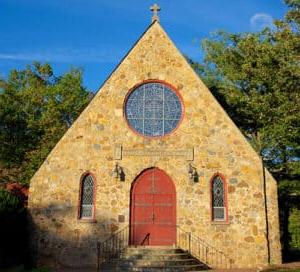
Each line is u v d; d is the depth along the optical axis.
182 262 20.38
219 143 23.45
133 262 19.98
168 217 22.77
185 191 22.94
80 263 21.97
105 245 22.20
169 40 24.95
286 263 22.89
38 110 37.88
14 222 21.19
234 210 22.62
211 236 22.31
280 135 26.25
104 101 24.11
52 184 23.00
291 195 30.41
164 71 24.52
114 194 22.92
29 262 21.98
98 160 23.33
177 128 23.75
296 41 20.12
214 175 23.11
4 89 37.47
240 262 21.95
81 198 22.94
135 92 24.38
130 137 23.66
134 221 22.69
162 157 23.39
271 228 22.42
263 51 22.20
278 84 21.23
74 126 23.73
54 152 23.41
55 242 22.25
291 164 28.19
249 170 23.09
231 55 31.86
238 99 31.17
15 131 34.47
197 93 24.16
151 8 25.39
